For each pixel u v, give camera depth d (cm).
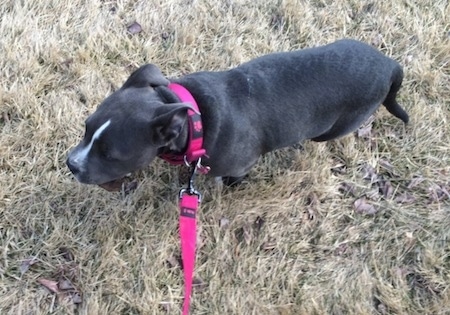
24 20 109
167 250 93
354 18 117
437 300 93
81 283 89
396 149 104
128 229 94
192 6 114
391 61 90
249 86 83
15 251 91
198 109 79
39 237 92
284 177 100
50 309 87
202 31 112
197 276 92
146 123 72
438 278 94
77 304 88
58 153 98
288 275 93
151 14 112
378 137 105
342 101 87
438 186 102
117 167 77
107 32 109
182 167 98
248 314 90
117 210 94
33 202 94
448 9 118
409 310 92
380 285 93
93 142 75
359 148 104
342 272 94
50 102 102
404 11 117
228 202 97
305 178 100
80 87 104
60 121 100
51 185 95
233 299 90
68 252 92
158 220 95
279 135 87
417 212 99
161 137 73
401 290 93
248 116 83
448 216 99
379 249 97
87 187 95
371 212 99
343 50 87
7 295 88
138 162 77
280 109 84
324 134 95
